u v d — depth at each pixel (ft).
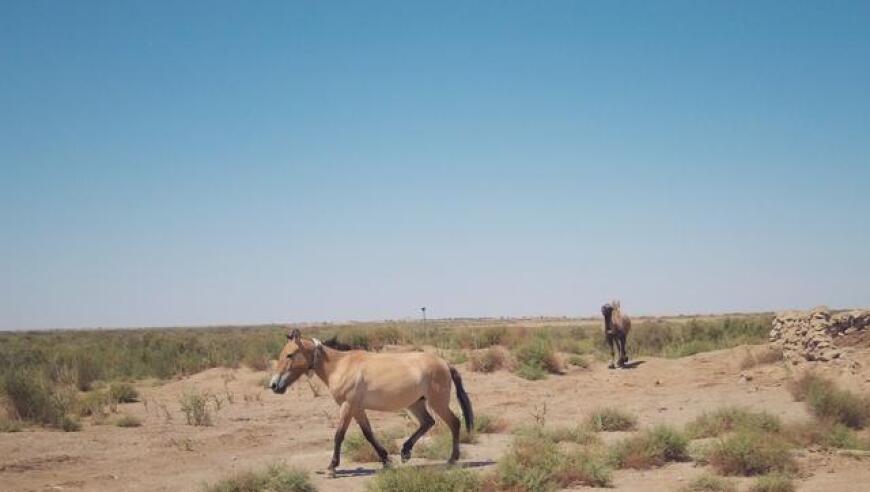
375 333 117.91
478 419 55.83
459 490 34.94
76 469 44.75
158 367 102.32
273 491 37.68
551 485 36.37
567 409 67.41
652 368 88.84
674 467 41.04
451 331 154.20
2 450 49.37
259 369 98.32
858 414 51.47
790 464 38.37
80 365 96.73
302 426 61.72
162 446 52.19
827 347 76.48
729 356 88.69
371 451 46.85
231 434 56.70
